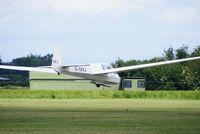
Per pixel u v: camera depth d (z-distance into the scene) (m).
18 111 52.91
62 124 42.16
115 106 61.38
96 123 42.97
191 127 40.59
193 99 88.06
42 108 57.06
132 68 111.94
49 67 106.00
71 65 103.38
